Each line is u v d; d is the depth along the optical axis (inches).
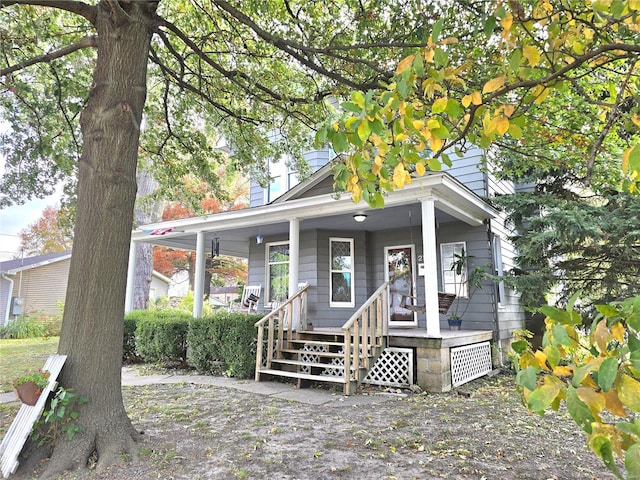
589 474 119.6
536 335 385.7
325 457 130.0
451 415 184.4
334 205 296.2
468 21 151.6
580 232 271.3
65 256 738.2
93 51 239.6
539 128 163.9
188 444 138.6
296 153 290.2
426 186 245.0
